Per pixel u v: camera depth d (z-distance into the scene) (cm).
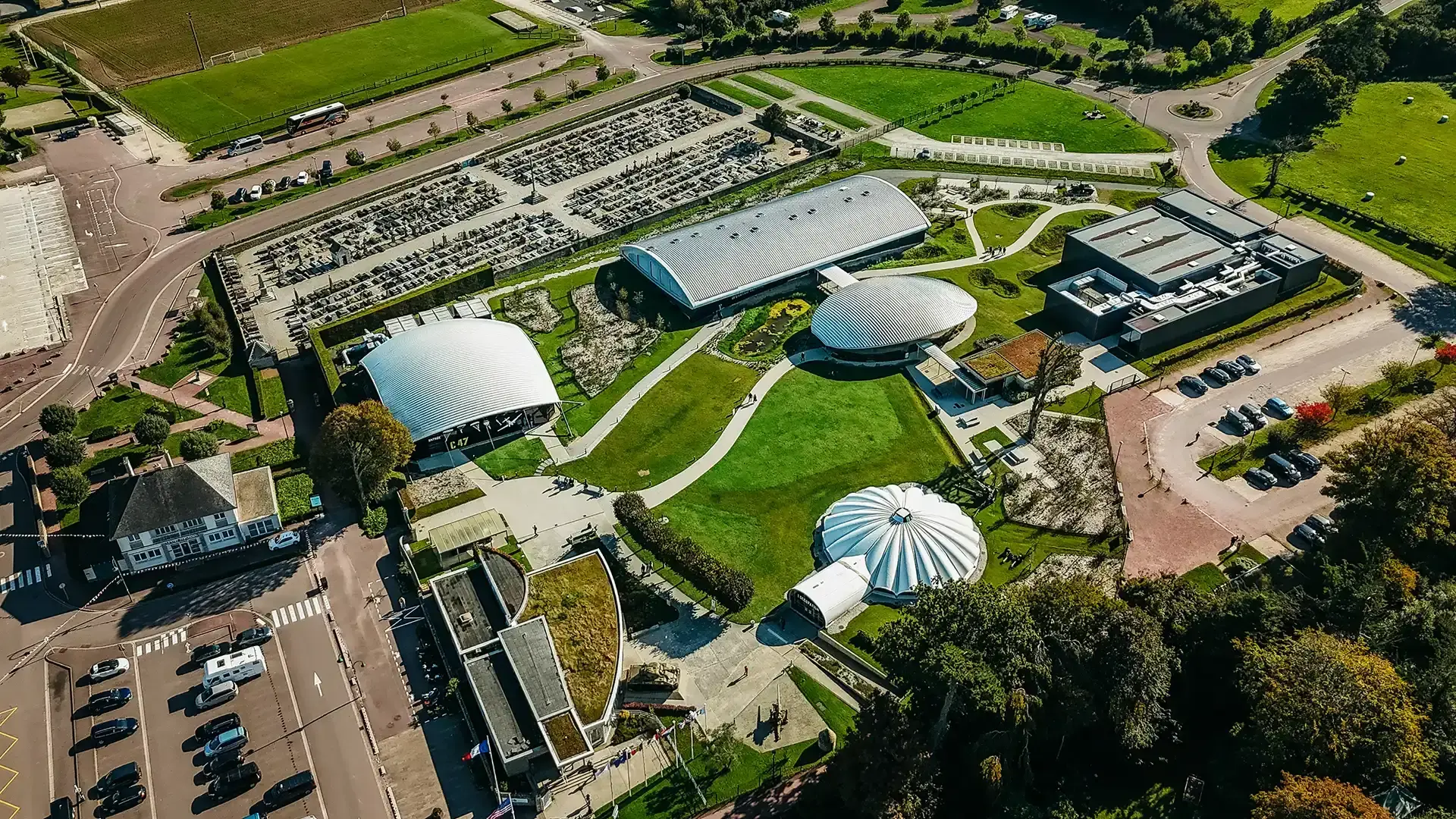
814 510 17475
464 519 17062
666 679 14388
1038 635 12669
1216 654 13650
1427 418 17688
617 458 18688
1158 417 19175
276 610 15938
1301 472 17812
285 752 13862
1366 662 12175
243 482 17675
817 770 13462
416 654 15200
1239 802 12538
